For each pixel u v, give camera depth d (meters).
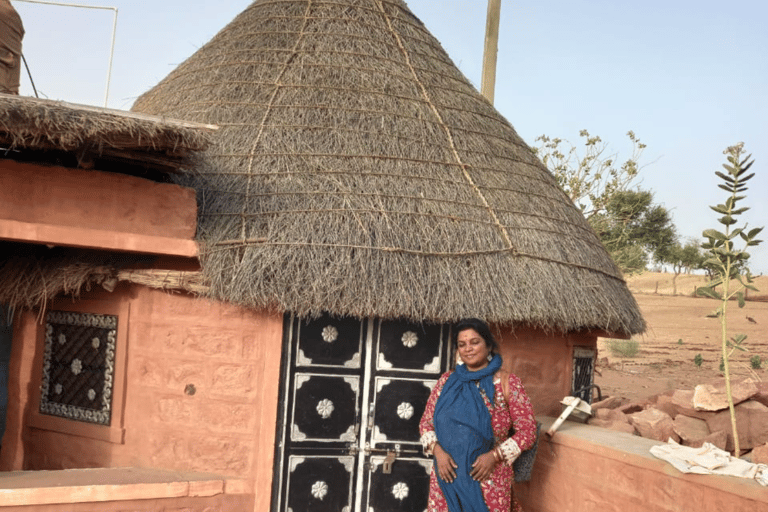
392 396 5.71
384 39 7.31
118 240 5.08
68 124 4.43
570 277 6.00
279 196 5.71
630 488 4.46
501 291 5.54
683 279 46.00
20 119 4.33
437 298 5.34
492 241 5.86
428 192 6.03
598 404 7.09
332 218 5.55
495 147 6.89
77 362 6.02
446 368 5.82
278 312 5.43
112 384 5.77
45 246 5.93
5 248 6.06
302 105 6.45
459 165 6.39
